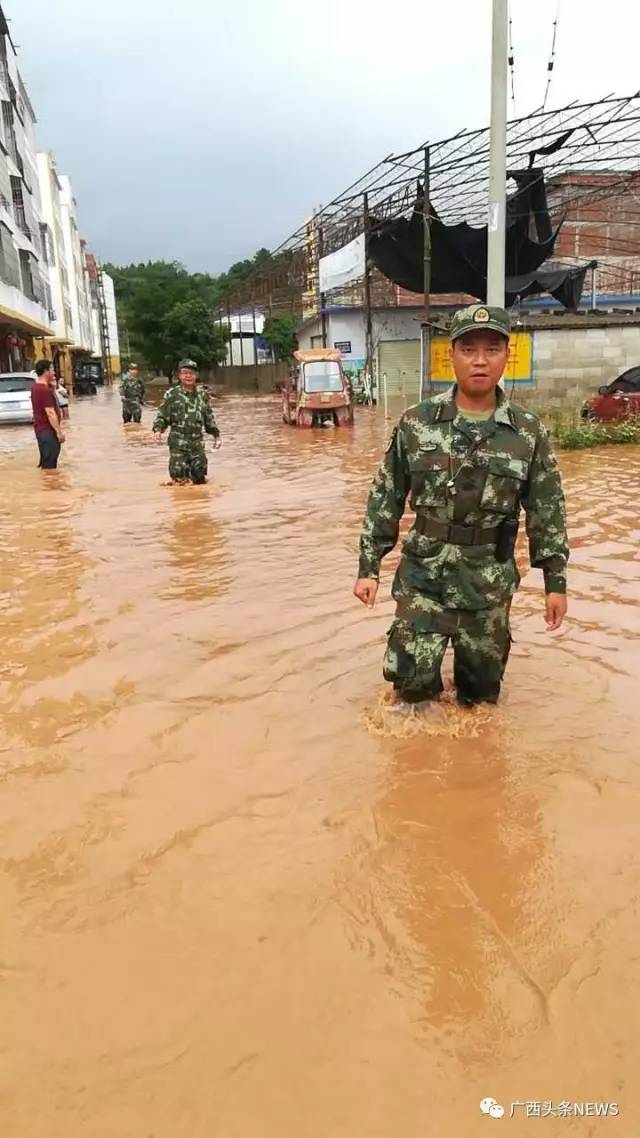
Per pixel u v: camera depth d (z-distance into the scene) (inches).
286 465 524.1
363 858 109.8
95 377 2522.1
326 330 1328.7
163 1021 84.0
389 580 240.4
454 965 90.5
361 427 829.8
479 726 145.4
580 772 130.0
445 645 145.0
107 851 113.3
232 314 2522.1
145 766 136.3
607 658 176.1
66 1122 73.3
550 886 103.5
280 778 131.2
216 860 110.5
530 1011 84.1
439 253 997.2
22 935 97.0
